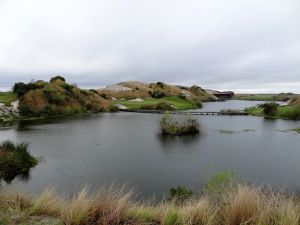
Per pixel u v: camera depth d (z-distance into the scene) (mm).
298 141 35812
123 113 82375
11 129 46375
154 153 29141
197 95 179000
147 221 5426
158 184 19109
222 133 42719
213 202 6480
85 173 21812
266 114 70812
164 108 94250
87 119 64312
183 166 24000
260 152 29656
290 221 4871
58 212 5719
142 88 151500
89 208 5434
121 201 5719
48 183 19203
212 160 26172
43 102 72938
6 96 75500
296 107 65812
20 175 21062
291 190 17547
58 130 45812
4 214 5422
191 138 38469
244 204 5430
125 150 30578
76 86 98062
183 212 5465
